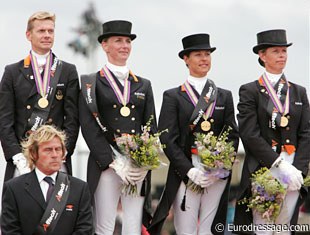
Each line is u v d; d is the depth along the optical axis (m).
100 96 35.03
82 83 35.16
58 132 31.58
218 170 34.47
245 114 35.53
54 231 31.05
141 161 33.69
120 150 34.47
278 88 35.78
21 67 35.00
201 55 35.91
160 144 34.59
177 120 35.72
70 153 34.78
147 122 35.25
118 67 35.44
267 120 35.47
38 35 34.84
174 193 35.50
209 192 35.62
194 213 35.66
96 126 34.78
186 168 34.94
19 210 31.08
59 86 34.97
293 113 35.56
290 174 34.50
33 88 34.78
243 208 35.72
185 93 35.88
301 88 36.19
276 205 34.62
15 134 34.81
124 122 34.84
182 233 35.69
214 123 35.69
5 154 34.22
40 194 31.22
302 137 35.72
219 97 35.94
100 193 34.81
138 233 35.06
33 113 34.62
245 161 35.78
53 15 35.19
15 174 34.47
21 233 31.11
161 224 35.56
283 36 36.03
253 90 35.75
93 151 34.53
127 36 35.44
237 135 36.03
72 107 35.06
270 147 35.12
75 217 31.41
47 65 35.06
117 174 34.62
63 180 31.53
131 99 35.06
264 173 34.47
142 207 35.19
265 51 36.06
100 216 34.84
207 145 34.59
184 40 36.28
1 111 34.66
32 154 31.41
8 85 34.81
